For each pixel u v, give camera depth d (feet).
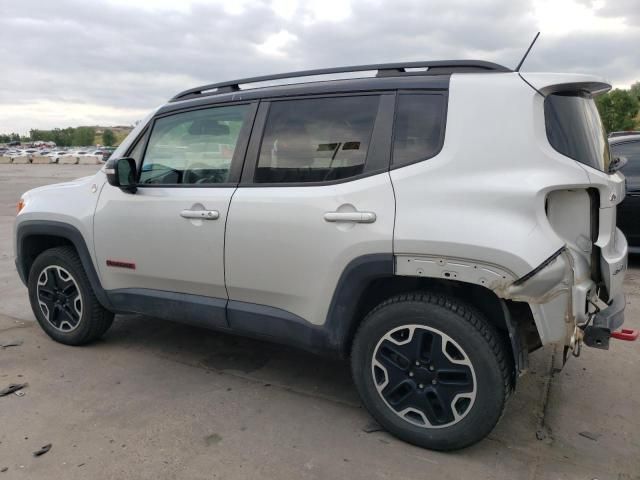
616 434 9.54
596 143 9.12
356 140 9.43
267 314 10.32
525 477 8.32
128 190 11.76
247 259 10.19
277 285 10.00
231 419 10.03
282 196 9.83
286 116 10.23
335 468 8.52
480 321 8.39
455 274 8.25
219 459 8.77
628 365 12.33
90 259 12.55
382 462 8.68
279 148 10.19
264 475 8.34
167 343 13.83
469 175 8.39
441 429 8.77
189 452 8.96
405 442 9.23
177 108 11.73
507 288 7.93
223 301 10.89
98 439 9.34
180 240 11.00
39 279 13.62
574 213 8.52
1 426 9.77
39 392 11.09
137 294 12.08
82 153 204.85
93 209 12.34
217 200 10.53
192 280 11.09
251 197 10.17
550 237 7.97
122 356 13.00
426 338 8.76
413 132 9.00
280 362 12.67
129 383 11.54
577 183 8.09
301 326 9.95
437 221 8.34
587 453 8.97
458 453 8.95
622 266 9.18
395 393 9.18
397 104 9.20
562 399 10.80
